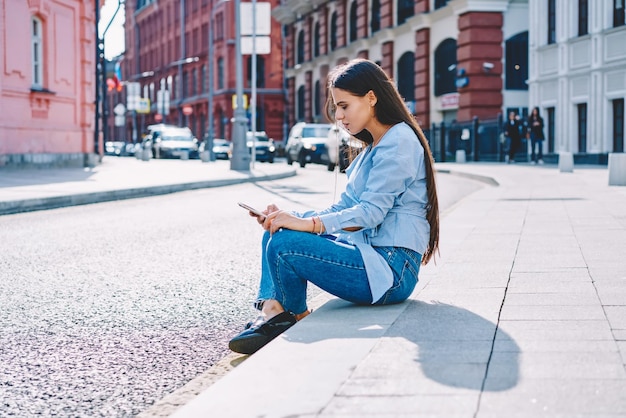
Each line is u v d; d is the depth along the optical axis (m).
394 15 43.44
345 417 2.63
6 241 9.33
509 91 35.94
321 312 4.26
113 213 12.84
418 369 3.13
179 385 3.84
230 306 5.67
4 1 23.75
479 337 3.61
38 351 4.46
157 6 87.56
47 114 26.61
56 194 14.40
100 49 39.28
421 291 4.86
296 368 3.22
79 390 3.75
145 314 5.41
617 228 8.41
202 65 74.88
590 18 26.72
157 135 52.41
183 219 11.86
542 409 2.63
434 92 39.41
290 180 23.47
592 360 3.21
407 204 4.30
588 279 5.23
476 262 6.13
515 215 10.27
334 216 4.13
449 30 37.62
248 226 10.88
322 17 53.16
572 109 28.06
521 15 35.72
